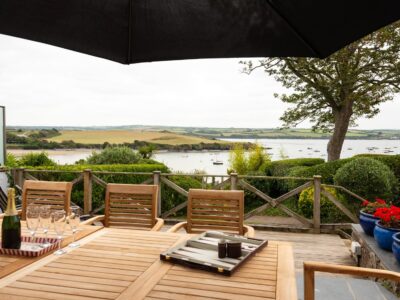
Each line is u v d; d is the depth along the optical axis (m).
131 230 2.67
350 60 9.38
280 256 2.09
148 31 1.75
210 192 3.14
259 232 5.73
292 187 8.24
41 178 6.77
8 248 2.11
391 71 9.07
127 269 1.89
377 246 3.69
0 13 1.56
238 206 3.07
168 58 1.82
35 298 1.55
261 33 1.63
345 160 8.23
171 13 1.67
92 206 6.96
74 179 6.78
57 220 2.21
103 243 2.33
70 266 1.92
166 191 7.47
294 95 10.74
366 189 6.76
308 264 1.76
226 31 1.67
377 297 2.95
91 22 1.70
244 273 1.84
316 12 1.37
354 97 9.44
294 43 1.62
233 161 10.91
